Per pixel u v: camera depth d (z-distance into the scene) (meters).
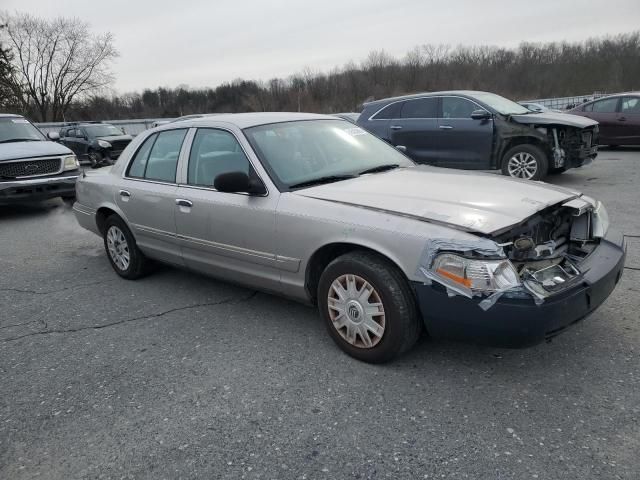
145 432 2.76
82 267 5.81
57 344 3.87
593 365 3.11
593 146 9.15
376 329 3.14
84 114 53.34
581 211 3.30
